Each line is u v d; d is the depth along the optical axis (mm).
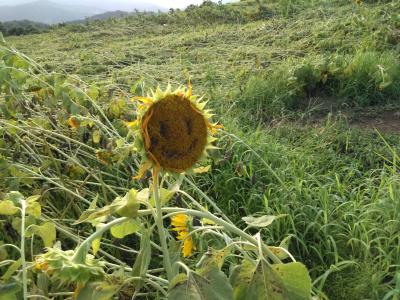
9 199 1026
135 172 1681
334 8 5051
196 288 817
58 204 1605
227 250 916
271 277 841
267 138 2145
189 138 827
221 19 6598
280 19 5309
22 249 868
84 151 1742
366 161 2008
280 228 1470
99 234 855
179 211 917
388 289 1168
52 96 1631
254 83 2875
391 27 3717
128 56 4570
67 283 949
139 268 897
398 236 1274
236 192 1732
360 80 2818
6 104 1596
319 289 1134
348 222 1446
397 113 2531
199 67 3621
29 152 1665
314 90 2988
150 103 810
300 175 1801
